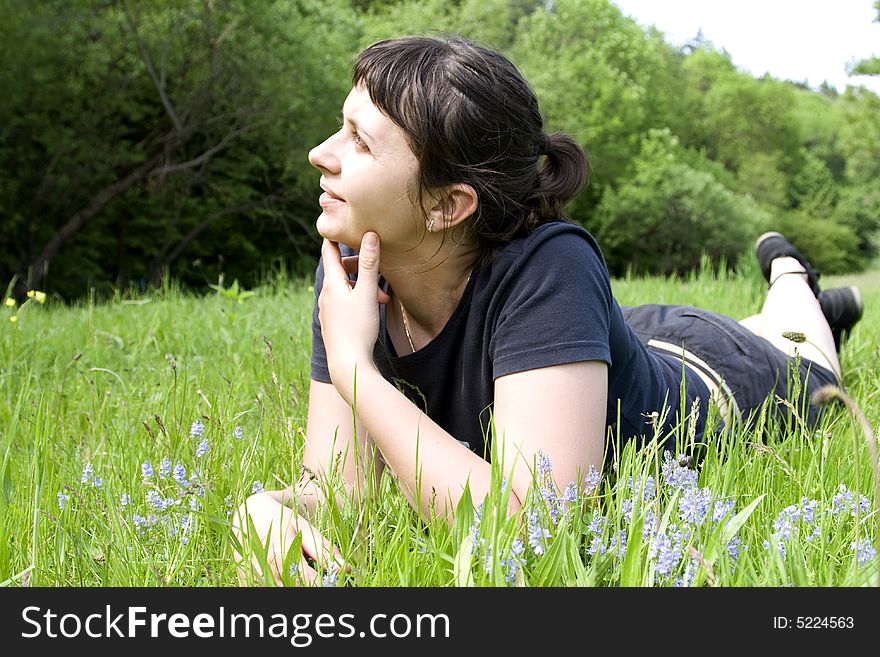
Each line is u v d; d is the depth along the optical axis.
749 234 38.91
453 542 1.54
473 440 2.07
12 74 20.30
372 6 38.62
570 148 2.01
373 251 1.88
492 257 1.88
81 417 2.83
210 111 24.42
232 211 25.66
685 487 1.59
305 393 2.85
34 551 1.63
